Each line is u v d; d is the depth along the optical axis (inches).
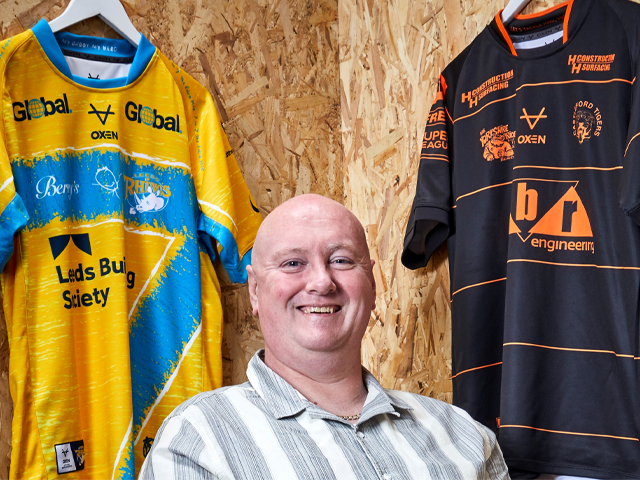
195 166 61.7
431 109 65.5
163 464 36.4
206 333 61.7
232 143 70.8
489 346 58.5
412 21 73.0
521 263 54.2
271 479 35.4
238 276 61.7
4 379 54.2
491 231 58.7
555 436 52.0
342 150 82.4
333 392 44.0
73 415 52.2
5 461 53.6
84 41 57.2
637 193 46.1
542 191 54.4
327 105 81.6
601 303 51.3
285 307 43.6
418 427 43.4
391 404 42.8
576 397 51.7
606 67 52.5
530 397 52.7
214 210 59.9
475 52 62.3
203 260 62.6
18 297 51.4
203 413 38.5
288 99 77.3
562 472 51.3
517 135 56.2
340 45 83.4
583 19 54.1
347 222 46.3
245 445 36.7
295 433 38.4
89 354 53.7
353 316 44.1
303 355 42.9
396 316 74.0
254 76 73.9
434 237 64.5
